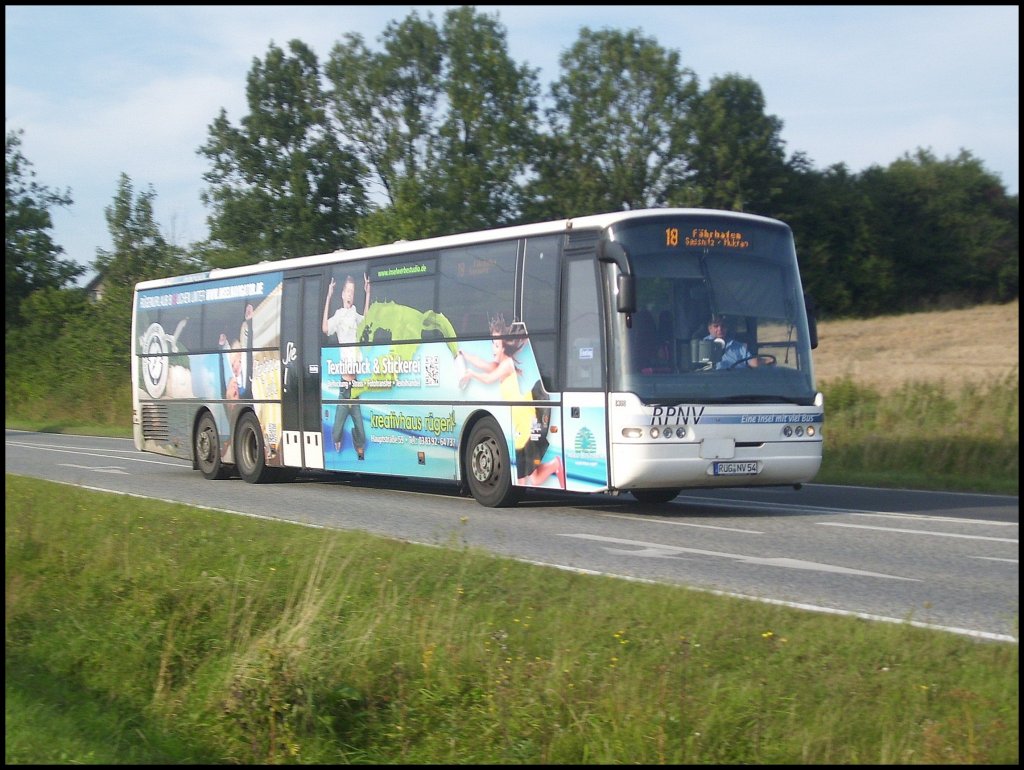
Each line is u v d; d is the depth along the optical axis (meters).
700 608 7.79
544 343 14.48
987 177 72.81
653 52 66.94
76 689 7.63
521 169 56.12
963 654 6.64
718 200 68.06
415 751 6.35
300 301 19.11
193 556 10.41
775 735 5.75
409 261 16.88
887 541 11.96
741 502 16.34
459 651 7.18
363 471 17.73
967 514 14.57
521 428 14.83
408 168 55.62
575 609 7.97
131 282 44.06
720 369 13.67
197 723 6.90
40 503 14.38
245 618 8.28
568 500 16.64
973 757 5.38
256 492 18.30
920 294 71.62
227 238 53.38
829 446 22.55
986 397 23.06
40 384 46.44
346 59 56.03
